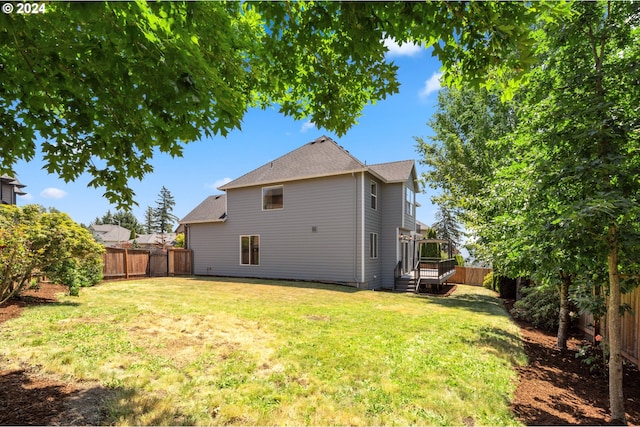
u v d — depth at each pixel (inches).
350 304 347.9
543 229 137.1
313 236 562.9
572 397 152.6
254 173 659.4
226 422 111.1
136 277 608.4
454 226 1374.3
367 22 92.8
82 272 403.2
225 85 104.6
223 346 187.3
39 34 89.7
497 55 94.5
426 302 395.2
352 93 141.8
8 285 247.3
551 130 144.3
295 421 114.0
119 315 244.5
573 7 132.3
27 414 105.3
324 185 556.4
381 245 609.6
